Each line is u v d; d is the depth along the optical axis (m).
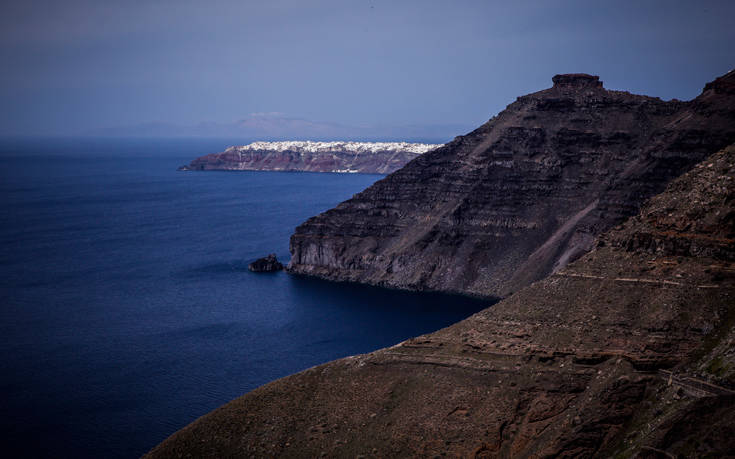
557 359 104.12
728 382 81.50
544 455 86.56
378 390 107.44
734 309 100.69
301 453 97.62
